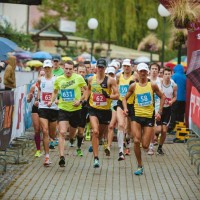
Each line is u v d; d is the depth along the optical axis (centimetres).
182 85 2444
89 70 2412
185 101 2452
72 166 1717
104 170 1673
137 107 1605
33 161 1778
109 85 1666
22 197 1338
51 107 1741
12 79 2370
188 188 1472
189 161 1852
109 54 4972
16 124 1838
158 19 5469
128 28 5606
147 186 1486
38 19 7488
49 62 1747
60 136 1678
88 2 5759
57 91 1711
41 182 1497
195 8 2022
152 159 1875
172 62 4031
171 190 1448
